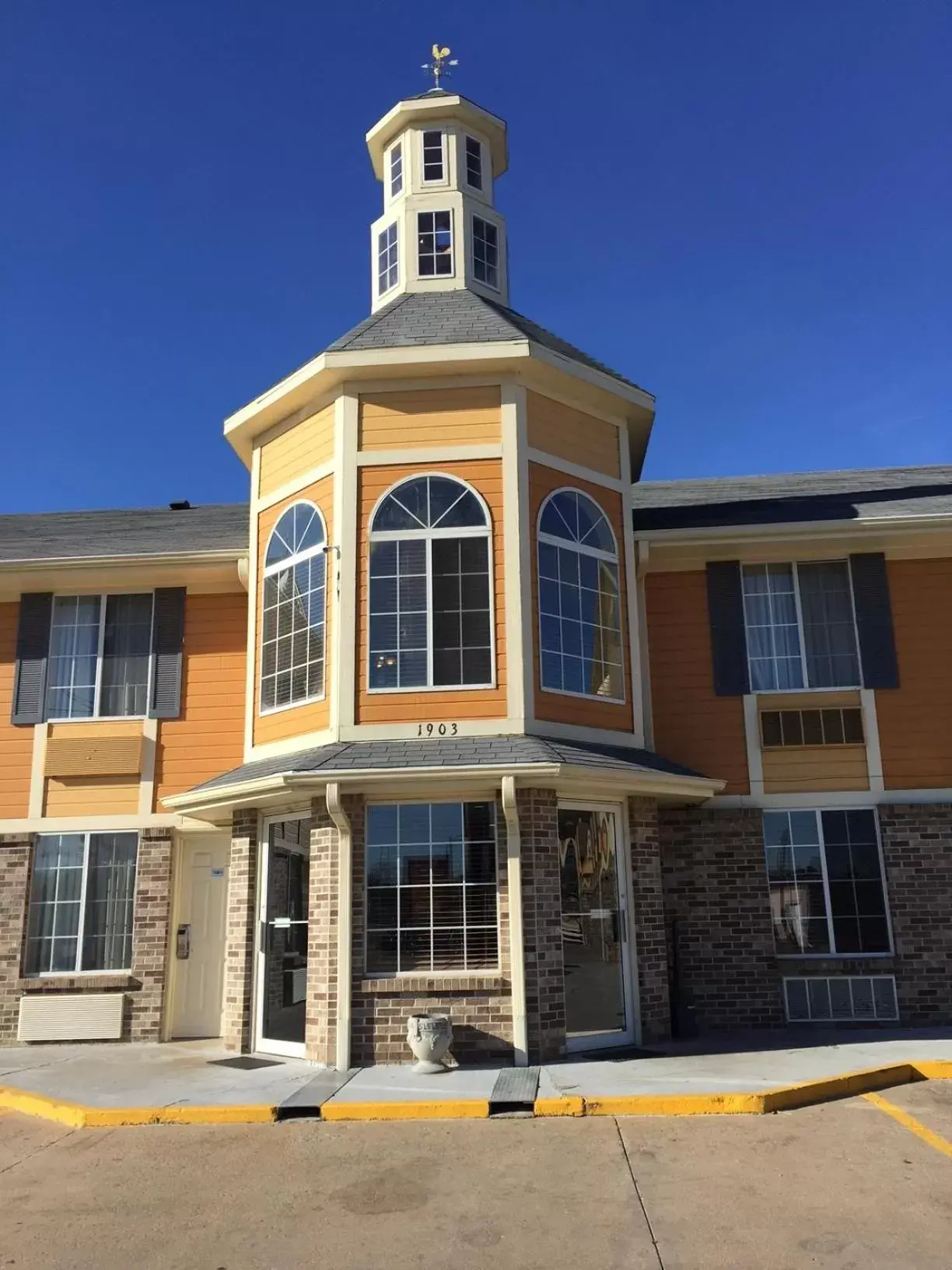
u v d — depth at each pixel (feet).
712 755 39.70
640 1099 25.53
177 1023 39.32
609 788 32.86
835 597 41.32
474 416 35.73
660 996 34.06
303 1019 33.14
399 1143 23.61
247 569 40.04
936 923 37.58
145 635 42.88
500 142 48.34
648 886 34.71
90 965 39.55
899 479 49.93
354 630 34.24
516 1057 30.09
